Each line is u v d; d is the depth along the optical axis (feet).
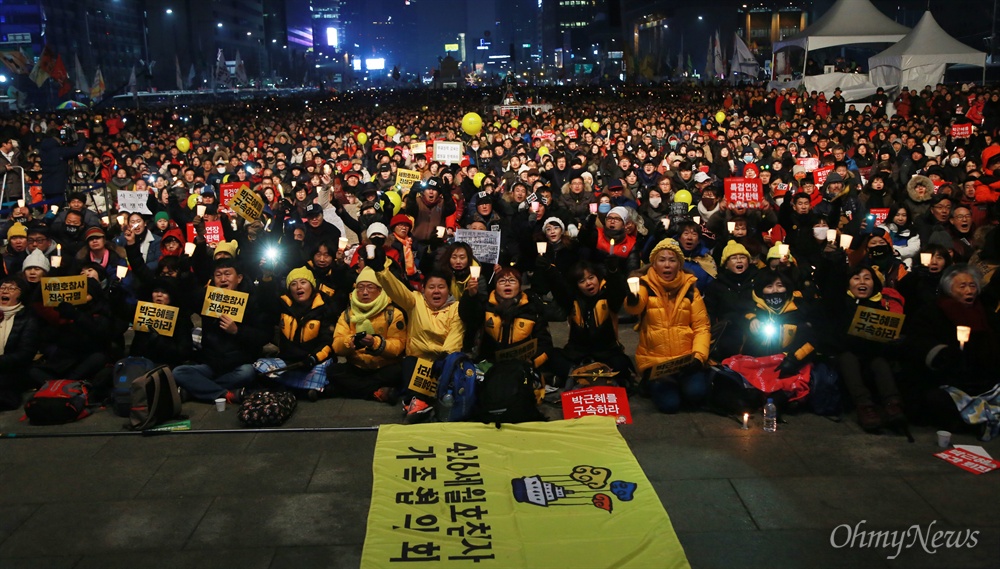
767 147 67.77
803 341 23.45
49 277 24.71
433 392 22.98
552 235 32.81
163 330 24.93
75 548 16.88
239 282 25.45
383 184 52.06
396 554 16.12
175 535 17.31
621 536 16.70
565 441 21.20
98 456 21.27
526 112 128.47
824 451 20.88
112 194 54.80
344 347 24.67
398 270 28.78
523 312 23.85
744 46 177.37
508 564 15.72
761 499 18.45
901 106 97.86
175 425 23.03
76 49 337.31
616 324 24.82
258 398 23.39
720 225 34.81
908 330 22.84
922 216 35.42
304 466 20.40
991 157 39.17
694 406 23.91
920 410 22.15
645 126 97.71
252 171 57.11
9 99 222.07
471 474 19.40
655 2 415.64
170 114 145.89
